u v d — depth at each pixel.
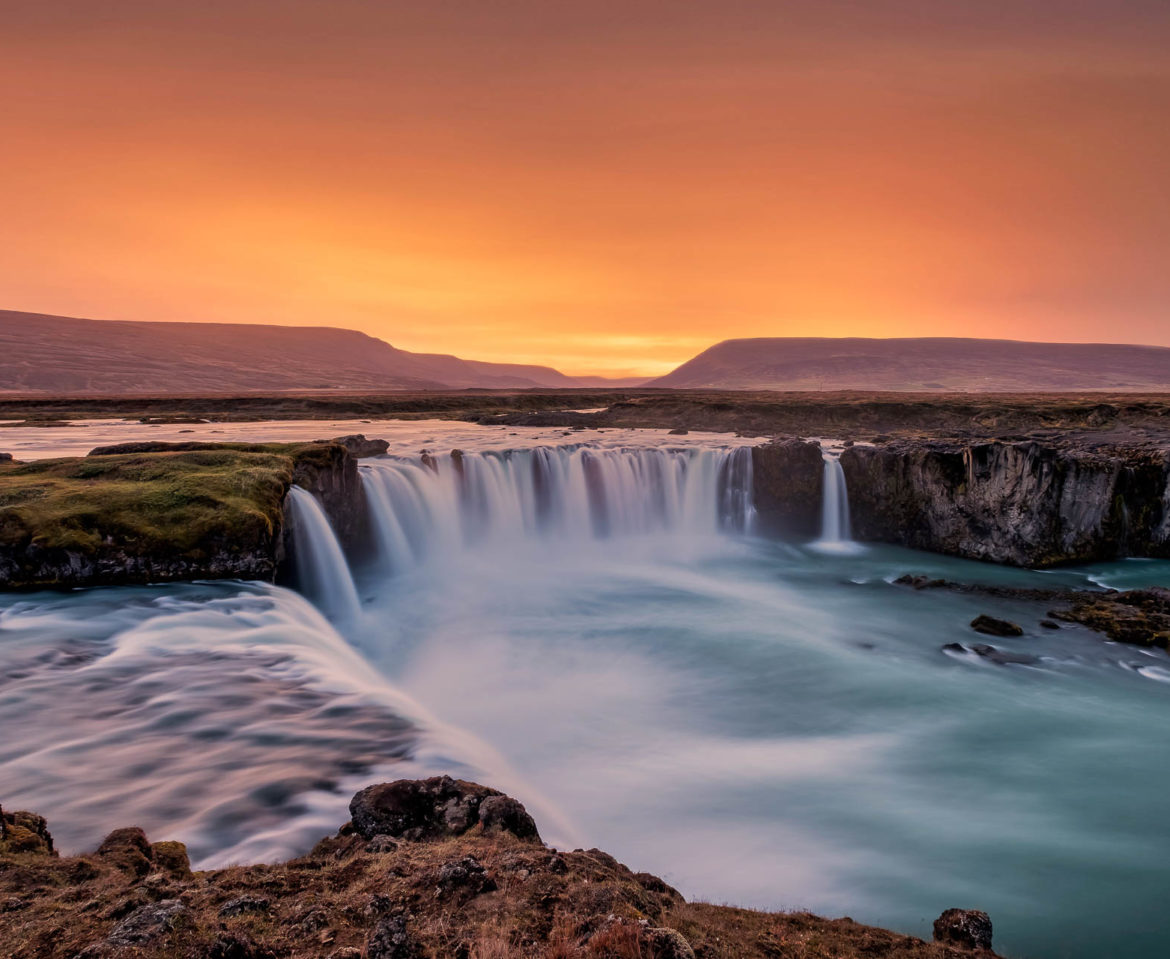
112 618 22.98
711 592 39.94
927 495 47.12
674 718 23.78
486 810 11.68
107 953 7.13
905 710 24.45
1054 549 43.12
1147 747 21.70
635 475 52.69
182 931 7.63
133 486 30.75
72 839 11.55
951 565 44.19
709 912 10.36
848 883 14.78
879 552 47.97
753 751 21.34
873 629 33.34
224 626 23.08
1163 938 13.34
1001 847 16.30
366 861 10.20
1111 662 28.47
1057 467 43.06
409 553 42.56
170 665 19.72
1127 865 15.66
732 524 53.47
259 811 12.74
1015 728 23.06
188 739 15.54
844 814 17.67
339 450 38.56
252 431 80.19
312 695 18.38
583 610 36.50
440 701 24.94
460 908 8.86
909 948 9.87
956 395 159.50
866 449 50.22
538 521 50.19
